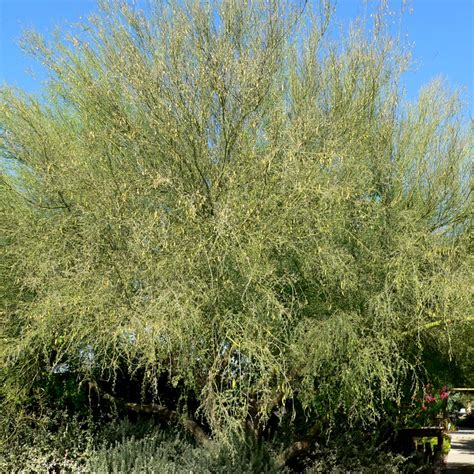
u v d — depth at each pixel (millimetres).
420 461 9203
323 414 7305
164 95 6555
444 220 7633
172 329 5562
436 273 6535
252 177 6477
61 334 6543
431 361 7926
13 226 6730
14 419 7402
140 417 8203
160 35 6828
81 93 7113
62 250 6281
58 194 6562
